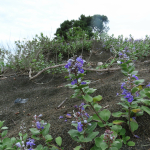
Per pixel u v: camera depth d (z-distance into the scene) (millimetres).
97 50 8766
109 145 1314
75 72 1576
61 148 1794
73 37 7613
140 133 1855
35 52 6078
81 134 1508
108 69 4188
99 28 16953
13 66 5633
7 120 2988
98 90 3541
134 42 7500
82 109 1620
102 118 1799
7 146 1646
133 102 1592
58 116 2703
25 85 4902
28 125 2576
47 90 4273
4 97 4148
